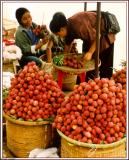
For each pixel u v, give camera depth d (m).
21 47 4.76
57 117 2.80
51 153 2.83
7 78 4.04
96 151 2.58
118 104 2.72
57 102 3.02
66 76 4.41
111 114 2.64
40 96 2.97
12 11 6.93
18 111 2.95
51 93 3.01
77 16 3.90
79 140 2.58
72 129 2.69
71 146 2.64
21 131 2.96
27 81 3.02
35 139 2.97
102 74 4.46
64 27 3.75
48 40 4.77
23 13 4.68
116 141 2.61
